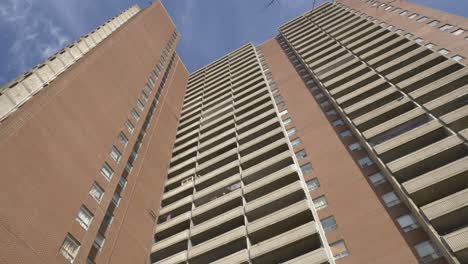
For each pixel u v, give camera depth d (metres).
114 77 43.94
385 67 42.12
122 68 47.28
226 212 34.19
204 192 39.00
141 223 35.62
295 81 54.25
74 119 32.59
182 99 68.56
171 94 64.19
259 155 40.03
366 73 43.62
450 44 41.66
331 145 36.91
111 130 37.25
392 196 27.80
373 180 30.16
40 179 25.41
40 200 24.42
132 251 31.98
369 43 50.09
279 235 28.72
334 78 45.81
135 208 35.88
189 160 46.78
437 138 29.92
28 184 24.25
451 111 31.56
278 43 74.69
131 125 41.97
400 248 23.83
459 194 23.06
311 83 51.34
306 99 47.84
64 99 32.88
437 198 25.70
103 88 40.19
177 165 47.16
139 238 34.00
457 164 25.06
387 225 25.81
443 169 25.25
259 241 31.45
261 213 33.34
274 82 57.50
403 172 28.02
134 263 31.38
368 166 31.80
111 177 33.34
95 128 34.75
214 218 34.25
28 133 26.86
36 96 30.11
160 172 45.16
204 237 34.47
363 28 57.06
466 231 20.77
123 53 49.97
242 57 75.50
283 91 53.12
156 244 34.84
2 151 23.89
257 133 45.19
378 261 23.88
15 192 23.02
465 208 22.39
